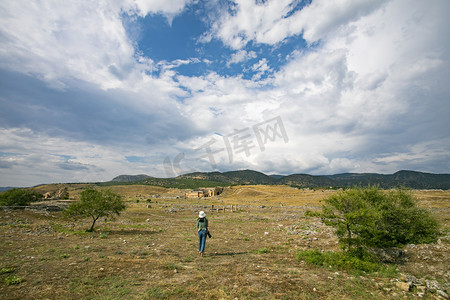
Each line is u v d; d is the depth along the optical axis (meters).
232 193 129.38
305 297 6.12
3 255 9.35
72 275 7.27
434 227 12.22
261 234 19.50
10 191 34.72
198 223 11.09
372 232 10.02
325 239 15.89
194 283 6.89
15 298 5.49
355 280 7.56
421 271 8.83
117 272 7.73
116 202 19.86
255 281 7.22
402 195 12.84
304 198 94.12
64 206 39.72
